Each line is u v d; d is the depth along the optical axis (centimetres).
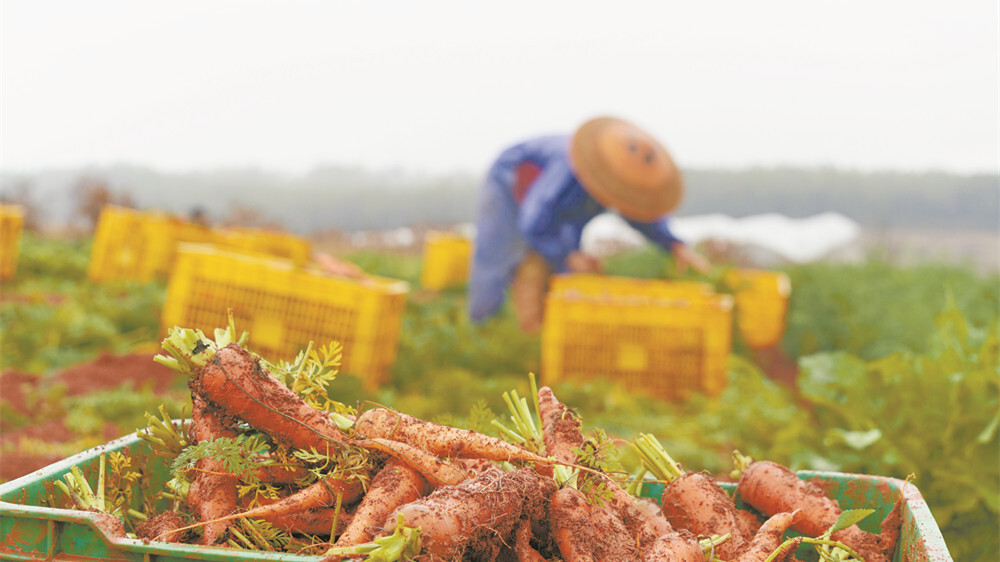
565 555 170
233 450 177
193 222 1370
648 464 228
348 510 186
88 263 1455
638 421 664
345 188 6003
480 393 700
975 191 4916
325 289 705
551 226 1110
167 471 221
